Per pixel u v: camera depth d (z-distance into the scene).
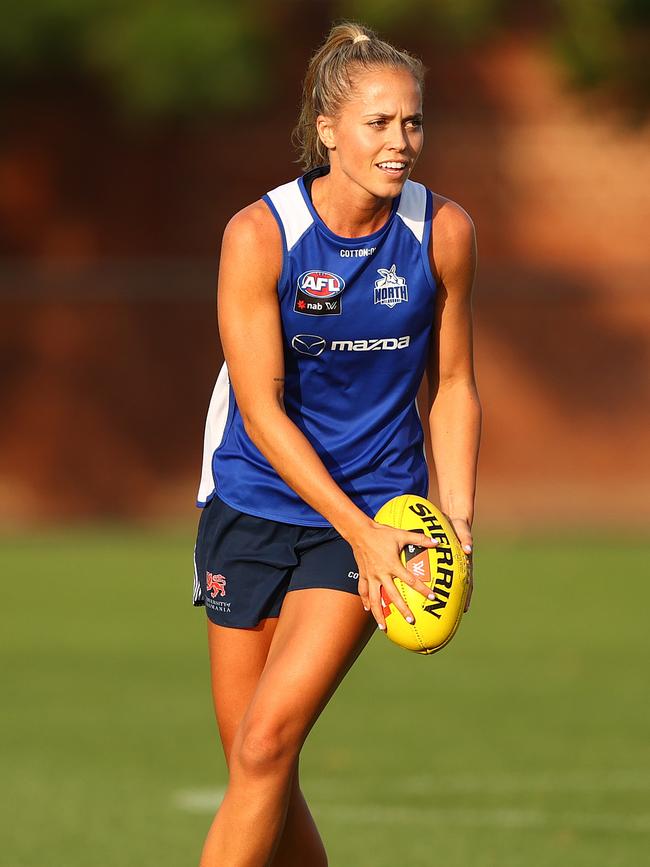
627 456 85.31
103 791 26.48
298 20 85.62
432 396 16.39
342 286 15.00
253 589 15.73
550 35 85.56
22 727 32.94
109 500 86.12
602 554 68.19
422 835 22.86
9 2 79.25
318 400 15.60
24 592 56.53
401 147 14.47
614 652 43.34
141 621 49.66
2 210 87.31
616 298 85.75
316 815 24.31
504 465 85.62
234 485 15.89
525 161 86.25
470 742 30.89
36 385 86.56
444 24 80.25
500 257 86.25
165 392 86.44
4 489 86.06
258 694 14.59
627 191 85.75
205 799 25.83
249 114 86.25
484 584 58.69
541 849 21.86
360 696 36.88
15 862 21.19
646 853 21.66
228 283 15.08
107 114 86.75
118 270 86.88
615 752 29.70
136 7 79.56
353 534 14.56
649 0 65.19
